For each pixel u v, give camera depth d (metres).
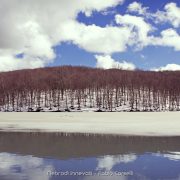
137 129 38.62
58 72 159.50
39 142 27.14
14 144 25.80
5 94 134.88
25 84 146.00
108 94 126.12
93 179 14.05
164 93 136.62
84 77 151.00
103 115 70.19
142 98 133.12
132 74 154.25
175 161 17.86
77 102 129.25
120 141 27.45
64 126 44.34
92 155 20.02
